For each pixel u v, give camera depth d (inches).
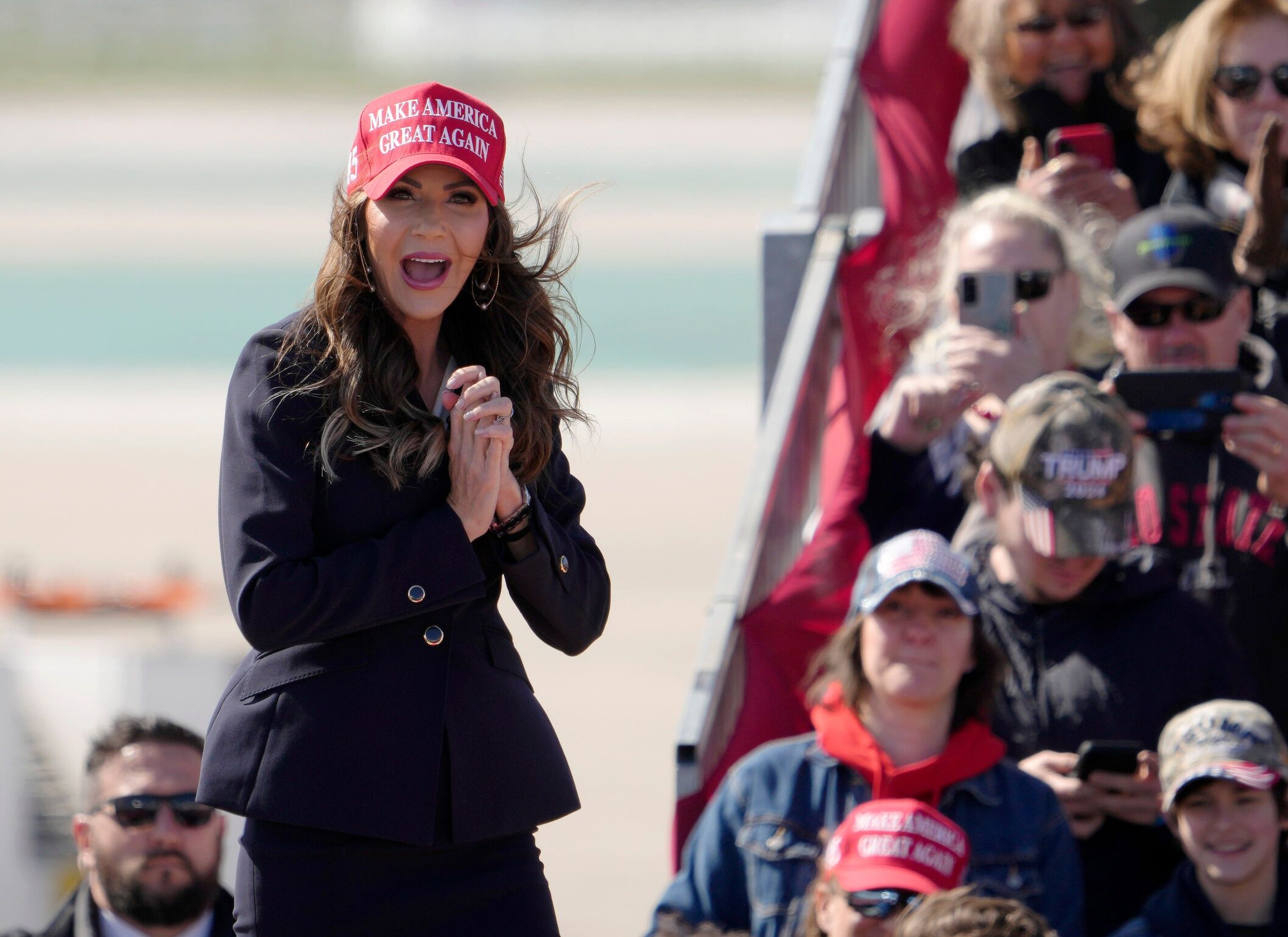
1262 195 824.9
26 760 909.2
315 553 444.5
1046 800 633.6
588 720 1784.0
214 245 6176.2
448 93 450.6
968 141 1023.6
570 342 485.1
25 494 3036.4
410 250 442.3
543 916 459.2
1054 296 802.2
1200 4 1163.3
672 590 2329.0
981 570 711.1
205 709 940.0
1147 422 747.4
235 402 446.9
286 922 438.0
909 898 573.0
